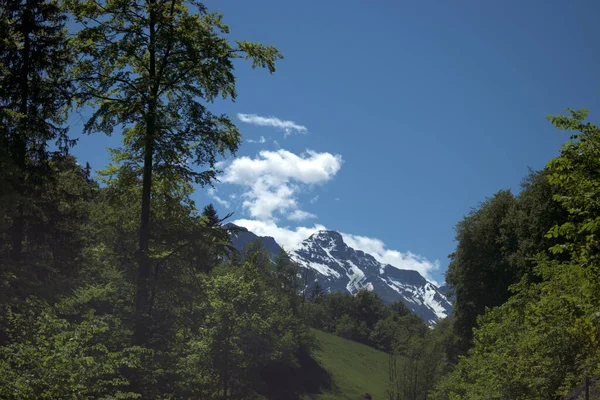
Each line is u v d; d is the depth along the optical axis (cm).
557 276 1856
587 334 1484
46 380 1227
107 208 2930
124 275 3094
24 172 2264
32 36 2455
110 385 1672
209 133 2341
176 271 2697
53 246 2625
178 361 2392
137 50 2392
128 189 2550
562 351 1716
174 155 2320
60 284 2270
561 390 1666
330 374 8588
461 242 4831
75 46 2334
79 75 2334
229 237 2523
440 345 6291
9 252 2362
